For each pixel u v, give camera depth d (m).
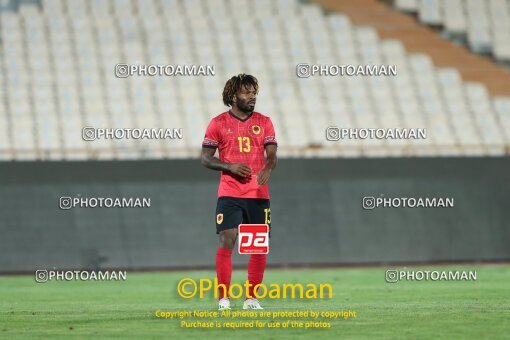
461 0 102.69
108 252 62.59
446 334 23.28
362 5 100.94
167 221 63.72
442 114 88.88
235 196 28.47
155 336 23.02
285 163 66.06
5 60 84.81
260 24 92.12
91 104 83.06
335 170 66.56
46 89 83.44
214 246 64.25
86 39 87.88
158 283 51.22
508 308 31.03
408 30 98.56
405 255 66.81
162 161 64.12
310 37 92.12
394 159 67.31
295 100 86.56
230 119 28.80
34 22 88.56
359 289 44.12
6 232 61.50
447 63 95.38
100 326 25.39
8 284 51.75
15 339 22.58
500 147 81.19
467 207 67.94
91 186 63.06
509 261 68.00
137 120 82.56
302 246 65.44
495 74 95.19
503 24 102.38
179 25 90.81
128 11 92.25
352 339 22.38
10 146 79.38
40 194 62.34
